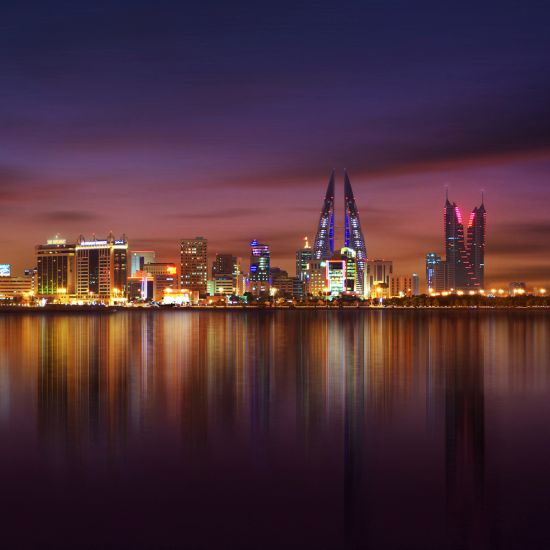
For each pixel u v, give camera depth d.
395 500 29.72
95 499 29.70
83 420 46.94
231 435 42.12
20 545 25.03
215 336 170.50
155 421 46.72
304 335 174.00
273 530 26.41
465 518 27.59
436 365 89.25
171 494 30.42
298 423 46.31
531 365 88.75
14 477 32.84
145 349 122.50
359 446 39.31
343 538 25.67
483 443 40.09
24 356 105.38
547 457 36.72
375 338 156.75
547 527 26.72
